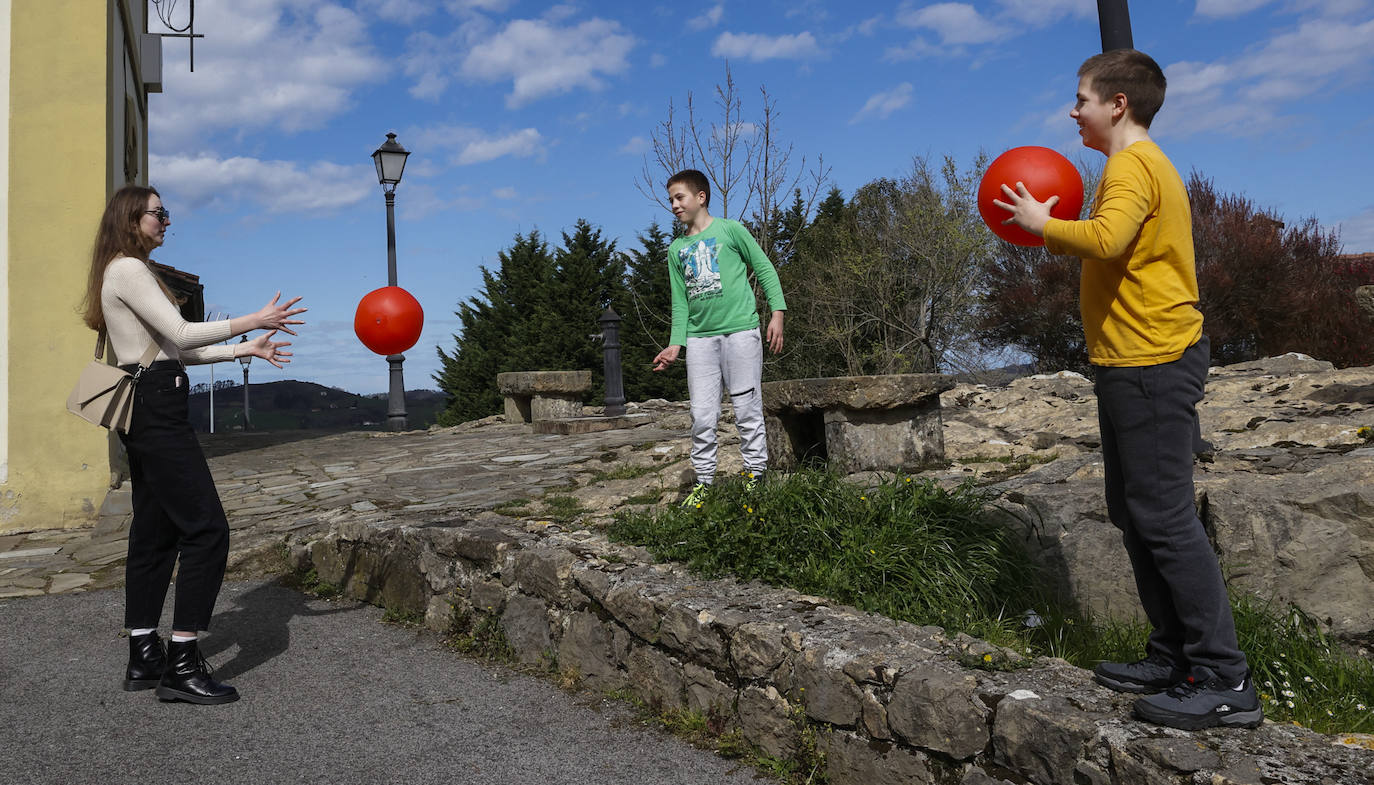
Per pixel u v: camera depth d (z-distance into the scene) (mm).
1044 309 19328
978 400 9109
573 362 32344
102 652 3986
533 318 33781
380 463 9484
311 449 11594
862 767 2533
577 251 33281
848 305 25094
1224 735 2006
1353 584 3025
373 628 4438
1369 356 16062
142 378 3318
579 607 3627
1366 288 10820
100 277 3342
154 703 3385
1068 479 3908
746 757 2861
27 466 7605
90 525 7688
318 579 5281
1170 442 2154
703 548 3639
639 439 9508
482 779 2766
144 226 3418
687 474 6203
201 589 3410
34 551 6555
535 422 11656
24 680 3641
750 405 4500
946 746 2320
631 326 32156
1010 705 2211
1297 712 2553
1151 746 1942
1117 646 3031
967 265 24125
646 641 3307
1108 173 2215
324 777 2779
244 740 3061
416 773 2809
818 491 3748
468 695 3512
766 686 2840
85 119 7898
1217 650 2092
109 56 8180
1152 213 2146
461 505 6098
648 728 3141
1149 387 2160
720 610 3055
